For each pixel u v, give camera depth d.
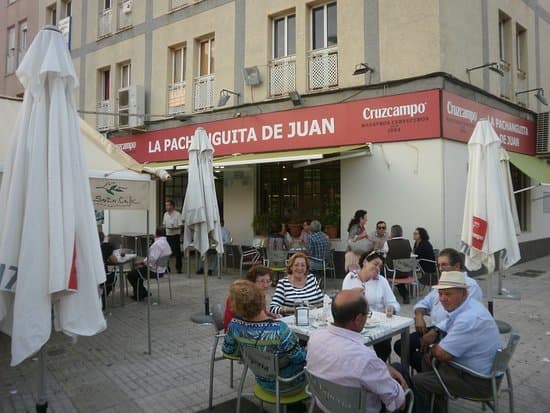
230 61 12.98
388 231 10.13
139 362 5.38
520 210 14.12
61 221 3.35
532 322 6.86
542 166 13.59
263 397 3.50
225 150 13.06
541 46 14.81
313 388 2.94
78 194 3.53
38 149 3.38
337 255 10.93
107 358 5.53
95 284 3.54
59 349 5.89
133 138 15.54
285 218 12.17
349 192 10.77
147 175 5.99
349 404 2.74
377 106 10.30
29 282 3.26
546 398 4.27
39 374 3.58
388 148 10.19
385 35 10.24
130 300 8.92
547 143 13.94
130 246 15.87
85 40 17.44
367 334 3.69
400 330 3.96
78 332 3.42
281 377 3.41
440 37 9.55
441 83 9.52
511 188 8.30
